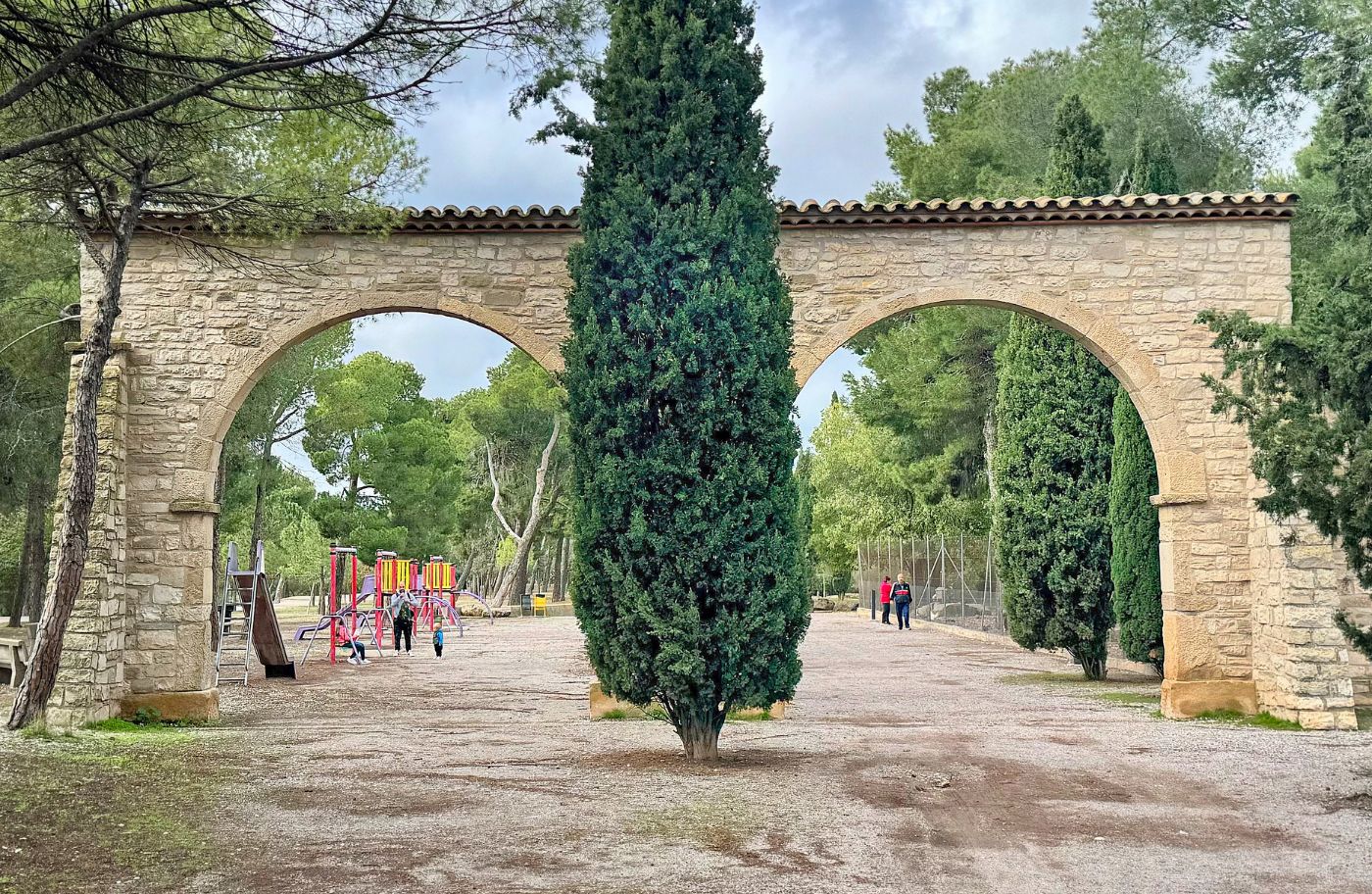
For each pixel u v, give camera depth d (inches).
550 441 2094.0
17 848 267.7
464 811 312.3
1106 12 1139.9
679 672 393.1
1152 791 338.3
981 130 1214.9
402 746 437.7
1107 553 688.4
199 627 521.0
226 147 455.8
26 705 463.8
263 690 689.0
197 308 527.5
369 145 468.8
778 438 410.3
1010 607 716.7
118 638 507.8
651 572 405.1
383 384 1699.1
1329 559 483.2
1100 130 737.0
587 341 414.0
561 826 293.3
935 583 1359.5
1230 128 1109.1
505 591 2034.9
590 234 425.7
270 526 1715.1
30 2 306.3
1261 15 980.6
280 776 365.7
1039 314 530.3
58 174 414.9
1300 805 319.3
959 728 478.0
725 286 406.0
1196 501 519.8
